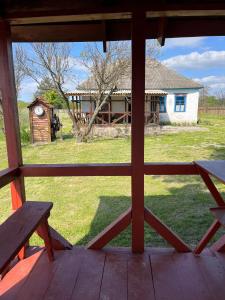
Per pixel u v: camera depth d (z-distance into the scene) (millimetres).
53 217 3375
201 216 3271
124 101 14164
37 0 1800
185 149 7812
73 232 2949
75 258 2105
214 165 2064
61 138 10508
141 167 2080
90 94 11438
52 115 10578
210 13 1860
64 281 1830
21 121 12609
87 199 4039
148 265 1997
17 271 1952
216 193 2137
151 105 14875
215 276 1857
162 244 2639
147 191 4289
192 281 1809
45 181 5090
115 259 2080
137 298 1660
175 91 15609
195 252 2137
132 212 2143
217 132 11664
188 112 15805
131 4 1802
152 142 9250
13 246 1395
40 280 1847
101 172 2117
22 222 1677
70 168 2131
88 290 1738
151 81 15883
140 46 1877
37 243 2652
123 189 4484
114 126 11797
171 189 4371
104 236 2209
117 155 7188
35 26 2230
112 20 2201
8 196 4289
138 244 2170
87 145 9008
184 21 2191
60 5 1807
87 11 1812
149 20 2242
